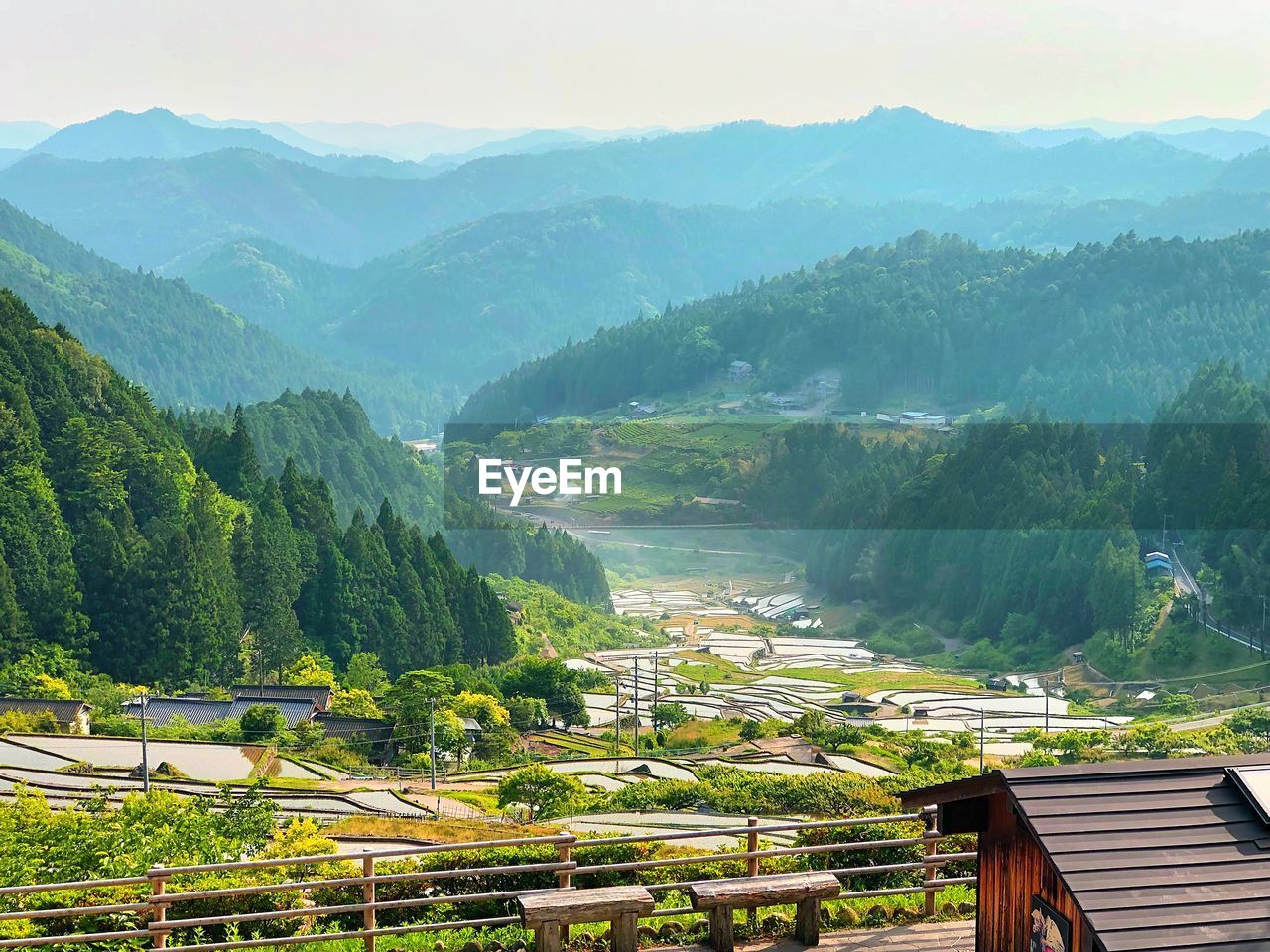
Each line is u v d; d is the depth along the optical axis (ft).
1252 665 331.36
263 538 309.22
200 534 301.43
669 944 38.65
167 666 268.62
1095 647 371.35
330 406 641.40
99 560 283.59
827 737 232.53
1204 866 28.40
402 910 48.85
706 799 131.54
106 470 330.13
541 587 470.39
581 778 185.88
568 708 270.67
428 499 629.10
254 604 302.45
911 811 52.60
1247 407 448.24
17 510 284.00
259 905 47.83
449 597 348.59
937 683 367.45
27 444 314.96
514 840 37.93
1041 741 243.19
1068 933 29.86
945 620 452.76
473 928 45.21
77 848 70.33
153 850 71.10
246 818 87.35
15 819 81.00
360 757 214.48
